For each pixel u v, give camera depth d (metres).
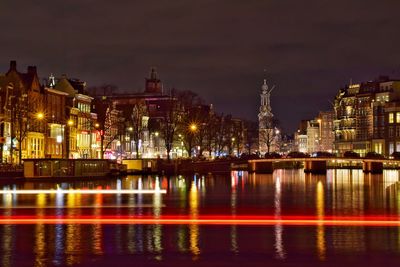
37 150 117.75
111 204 57.56
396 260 31.25
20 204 56.53
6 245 34.81
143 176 119.44
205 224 43.50
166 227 41.81
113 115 159.88
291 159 146.50
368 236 38.25
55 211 51.28
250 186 90.44
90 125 139.62
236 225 43.22
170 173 131.88
